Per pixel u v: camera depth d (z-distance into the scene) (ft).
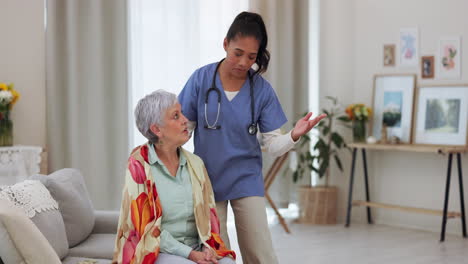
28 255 7.14
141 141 18.62
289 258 15.67
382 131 19.53
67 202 9.98
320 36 21.48
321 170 19.94
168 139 8.14
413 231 19.16
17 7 16.88
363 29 20.70
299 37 21.27
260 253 9.11
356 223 20.57
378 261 15.37
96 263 9.08
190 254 7.88
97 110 17.63
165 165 8.25
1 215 7.01
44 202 9.12
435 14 19.02
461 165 18.62
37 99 17.19
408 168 19.81
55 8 16.89
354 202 19.98
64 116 17.29
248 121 9.20
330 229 19.49
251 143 9.32
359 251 16.47
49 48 16.88
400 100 19.61
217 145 9.21
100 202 17.83
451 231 18.83
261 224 9.16
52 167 17.01
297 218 21.15
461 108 18.28
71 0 17.06
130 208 7.76
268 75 20.83
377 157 20.59
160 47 18.65
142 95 18.39
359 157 20.94
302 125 8.77
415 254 16.11
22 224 7.15
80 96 17.44
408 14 19.61
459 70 18.54
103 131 17.76
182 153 8.47
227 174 9.21
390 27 20.02
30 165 15.75
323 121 20.29
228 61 8.92
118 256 7.72
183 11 18.92
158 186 8.05
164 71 18.69
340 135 21.17
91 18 17.46
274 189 21.01
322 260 15.46
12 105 16.11
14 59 16.89
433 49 19.08
